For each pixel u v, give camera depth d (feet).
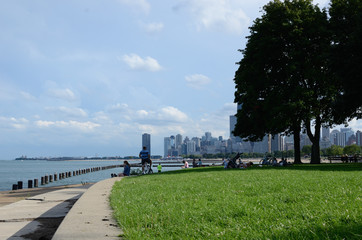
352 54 94.53
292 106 112.78
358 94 96.58
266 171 60.95
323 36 120.16
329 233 13.82
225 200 24.07
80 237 13.96
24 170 435.94
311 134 129.49
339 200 21.22
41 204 33.91
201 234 15.33
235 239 14.01
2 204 40.32
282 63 123.85
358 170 62.18
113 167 506.07
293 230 14.57
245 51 134.21
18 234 19.29
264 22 124.26
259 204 21.65
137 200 26.96
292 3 127.75
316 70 117.80
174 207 22.03
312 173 51.49
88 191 36.42
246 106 140.15
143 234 15.30
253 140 154.10
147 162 85.97
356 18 97.50
